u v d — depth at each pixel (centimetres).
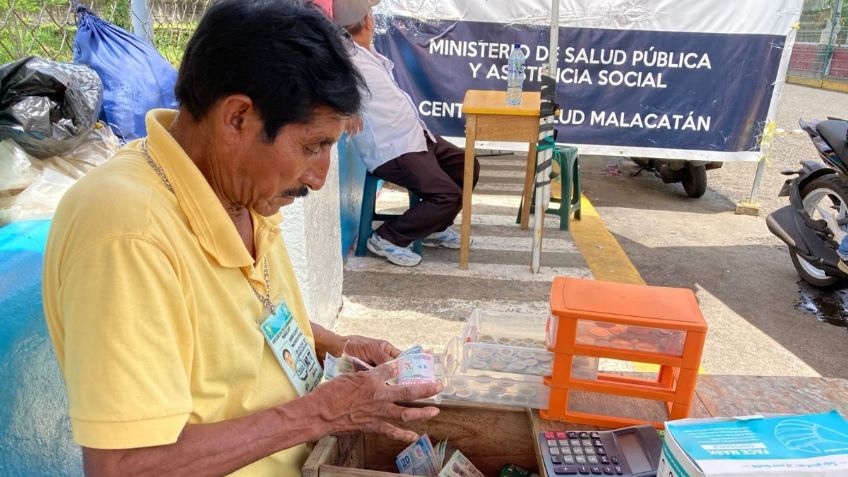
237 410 112
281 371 123
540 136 350
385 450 152
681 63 496
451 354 153
